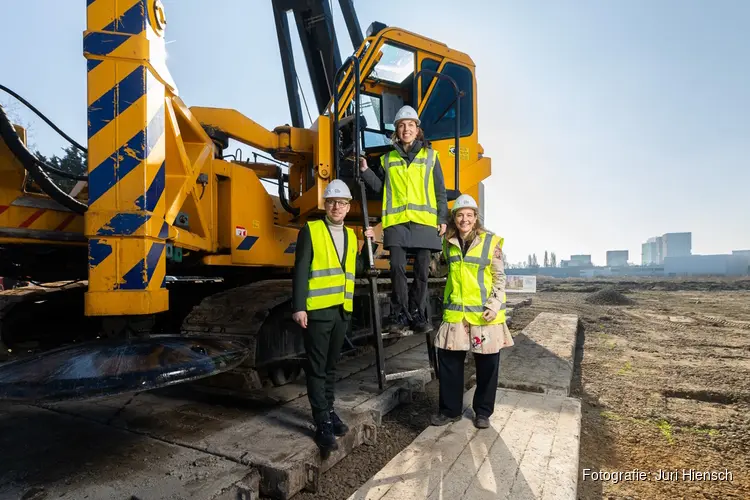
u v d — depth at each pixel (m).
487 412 3.38
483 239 3.50
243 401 3.65
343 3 7.37
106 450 2.77
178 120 3.52
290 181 5.58
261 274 5.16
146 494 2.24
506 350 5.98
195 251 3.77
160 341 2.49
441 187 3.96
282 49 7.05
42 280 4.32
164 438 2.94
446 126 5.71
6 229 3.06
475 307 3.41
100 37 2.54
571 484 2.54
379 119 5.73
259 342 3.82
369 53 5.16
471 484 2.53
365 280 4.51
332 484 2.76
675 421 4.08
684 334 9.12
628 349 7.46
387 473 2.66
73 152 15.85
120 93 2.56
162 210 2.72
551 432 3.27
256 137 4.95
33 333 5.04
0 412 3.46
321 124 4.58
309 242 3.04
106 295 2.49
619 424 3.99
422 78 5.56
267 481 2.53
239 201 4.21
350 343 5.00
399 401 4.24
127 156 2.56
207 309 3.90
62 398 2.02
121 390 2.08
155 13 2.73
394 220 3.88
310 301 2.95
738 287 30.27
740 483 2.95
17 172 3.17
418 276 4.02
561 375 4.75
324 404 2.94
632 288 30.12
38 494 2.25
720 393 4.91
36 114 3.36
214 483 2.35
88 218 2.51
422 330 3.98
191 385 3.85
